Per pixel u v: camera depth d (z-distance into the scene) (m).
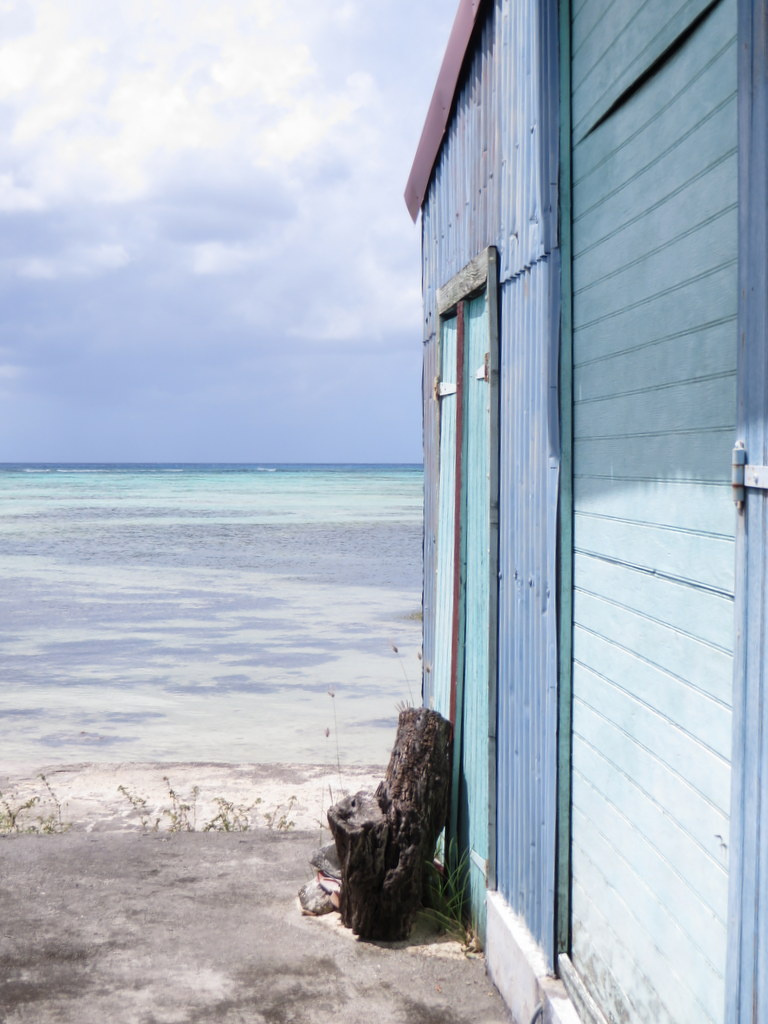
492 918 4.28
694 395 2.47
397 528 43.31
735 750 2.16
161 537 38.03
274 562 29.03
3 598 21.14
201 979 4.28
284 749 9.18
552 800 3.61
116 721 10.43
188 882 5.36
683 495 2.53
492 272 4.43
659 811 2.68
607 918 3.12
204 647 15.20
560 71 3.56
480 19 4.70
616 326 3.09
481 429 4.80
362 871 4.59
